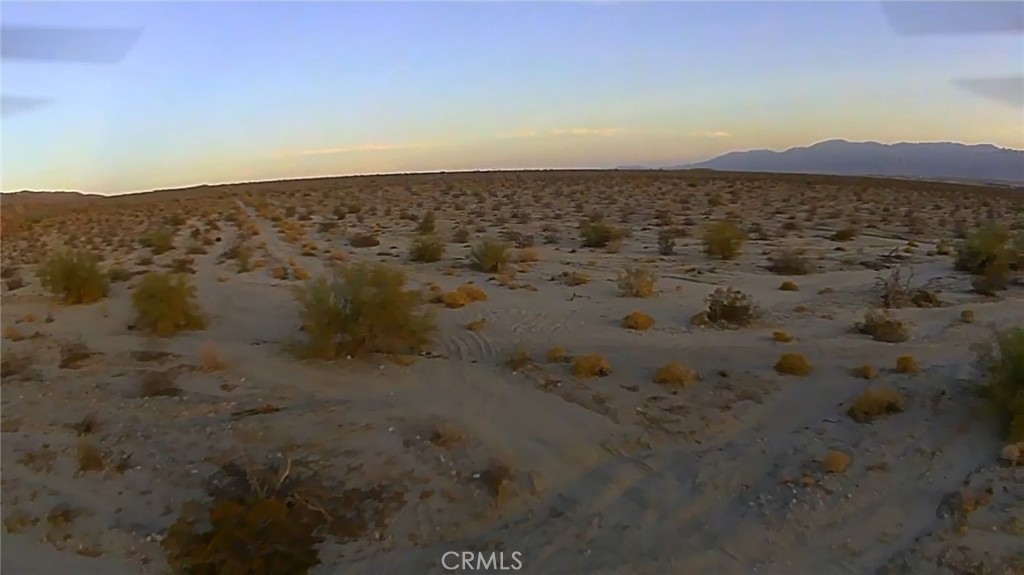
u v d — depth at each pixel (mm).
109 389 14672
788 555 8812
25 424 13352
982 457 10555
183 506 10164
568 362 14930
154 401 13859
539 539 9344
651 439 11656
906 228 41188
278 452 11500
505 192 75312
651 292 21766
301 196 81125
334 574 8812
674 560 8789
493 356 15570
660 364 14664
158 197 100812
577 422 12234
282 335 18000
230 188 114250
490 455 11148
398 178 121375
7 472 11750
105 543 9719
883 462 10586
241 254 30484
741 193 68500
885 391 12469
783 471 10492
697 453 11203
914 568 8422
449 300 20203
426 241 30266
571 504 10047
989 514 9234
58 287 23734
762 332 17000
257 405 13422
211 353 15805
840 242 35094
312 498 10148
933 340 16094
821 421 11984
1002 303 20094
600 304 20266
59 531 10125
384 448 11461
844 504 9680
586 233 35406
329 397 13664
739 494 10117
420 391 13781
